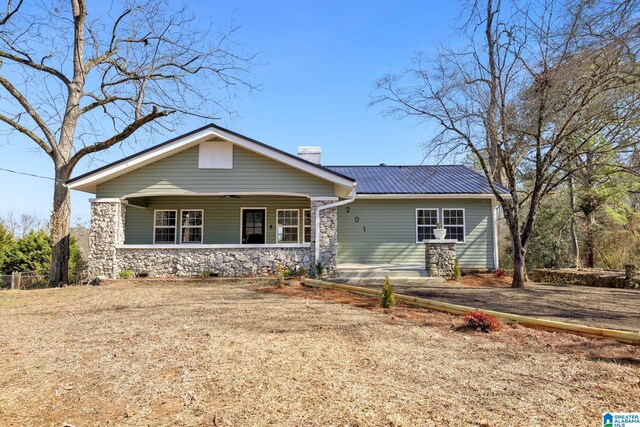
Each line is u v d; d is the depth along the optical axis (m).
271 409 3.02
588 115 10.35
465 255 14.72
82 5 13.13
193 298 8.22
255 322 5.89
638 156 10.34
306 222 15.64
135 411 3.00
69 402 3.17
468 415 2.95
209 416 2.91
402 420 2.85
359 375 3.75
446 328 5.66
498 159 13.16
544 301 8.90
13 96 12.36
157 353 4.39
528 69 10.61
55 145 12.94
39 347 4.68
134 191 12.11
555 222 21.55
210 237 15.41
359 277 12.42
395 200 14.95
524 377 3.75
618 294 10.36
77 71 13.29
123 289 9.80
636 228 19.30
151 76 14.06
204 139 12.04
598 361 4.24
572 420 2.89
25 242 16.47
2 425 2.78
